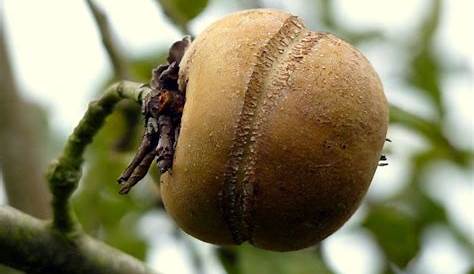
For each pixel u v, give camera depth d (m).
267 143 0.36
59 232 0.41
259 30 0.36
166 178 0.37
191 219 0.37
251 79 0.36
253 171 0.36
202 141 0.36
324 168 0.36
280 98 0.36
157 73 0.38
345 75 0.36
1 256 0.40
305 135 0.35
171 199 0.37
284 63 0.36
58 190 0.40
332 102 0.36
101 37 0.51
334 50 0.36
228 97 0.36
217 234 0.37
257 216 0.36
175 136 0.37
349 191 0.36
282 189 0.36
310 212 0.36
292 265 0.47
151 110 0.37
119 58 0.51
